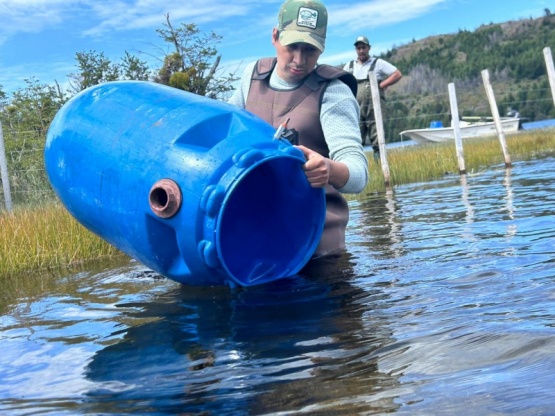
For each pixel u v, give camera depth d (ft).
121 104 7.18
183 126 6.52
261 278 6.86
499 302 5.22
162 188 6.21
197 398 3.86
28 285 9.24
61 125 7.57
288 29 7.96
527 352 3.95
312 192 7.33
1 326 6.45
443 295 5.67
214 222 6.08
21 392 4.38
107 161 6.82
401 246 8.37
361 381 3.83
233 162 6.19
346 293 6.19
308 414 3.42
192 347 4.99
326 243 8.26
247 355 4.62
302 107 8.15
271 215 7.43
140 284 8.00
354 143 7.89
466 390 3.49
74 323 6.26
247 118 6.74
